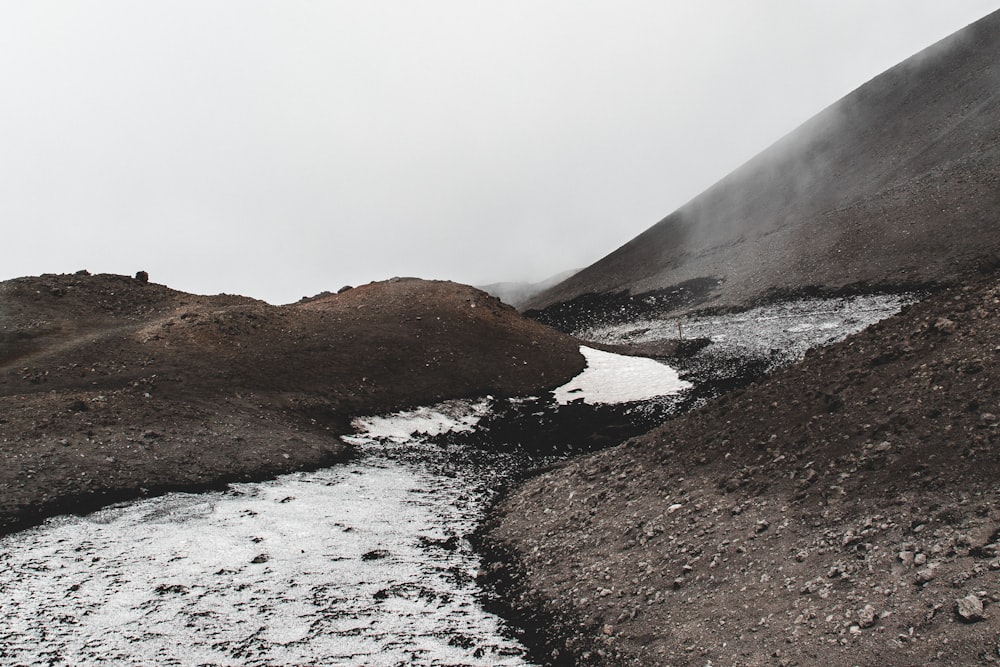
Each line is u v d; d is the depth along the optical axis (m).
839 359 16.59
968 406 11.46
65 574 13.73
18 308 37.06
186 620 12.15
